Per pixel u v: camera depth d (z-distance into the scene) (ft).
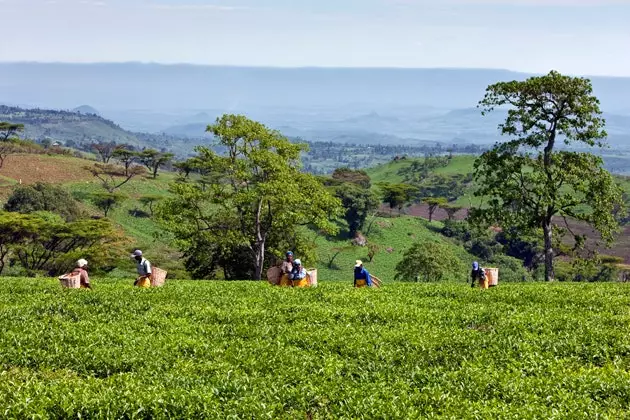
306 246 212.43
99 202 368.27
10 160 485.97
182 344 63.82
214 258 212.64
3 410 45.57
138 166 558.56
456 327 72.23
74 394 48.47
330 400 50.11
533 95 174.40
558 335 67.15
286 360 59.11
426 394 50.24
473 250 458.09
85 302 84.02
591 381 52.37
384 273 380.37
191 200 194.08
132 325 71.72
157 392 49.29
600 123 171.01
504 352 61.62
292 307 81.97
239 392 50.78
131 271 254.06
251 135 188.65
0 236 222.48
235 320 75.25
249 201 180.86
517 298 92.53
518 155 180.24
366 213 440.86
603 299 90.68
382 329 70.85
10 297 87.86
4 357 58.54
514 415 45.70
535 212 177.58
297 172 202.08
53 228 233.55
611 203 173.06
